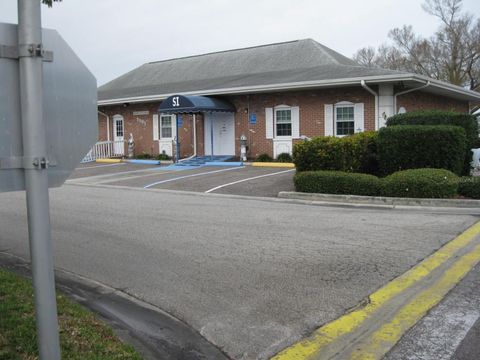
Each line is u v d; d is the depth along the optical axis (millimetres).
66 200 12875
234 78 24766
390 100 19281
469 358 3980
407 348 4172
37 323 2389
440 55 43875
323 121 20656
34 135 2309
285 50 26500
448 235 8180
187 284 5930
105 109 28062
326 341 4336
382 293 5477
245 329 4629
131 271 6512
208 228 9008
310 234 8375
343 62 24859
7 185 2316
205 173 18359
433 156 13156
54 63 2445
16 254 7531
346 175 12516
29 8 2283
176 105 21391
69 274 6453
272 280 5988
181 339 4445
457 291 5520
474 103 31609
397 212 10539
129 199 12992
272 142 21953
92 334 4223
